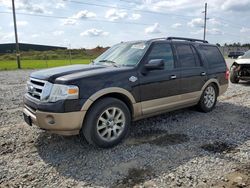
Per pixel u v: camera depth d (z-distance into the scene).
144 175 3.40
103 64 5.07
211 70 6.34
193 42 6.16
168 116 6.09
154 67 4.64
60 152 4.13
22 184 3.21
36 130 5.12
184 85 5.57
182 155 4.00
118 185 3.18
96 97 4.05
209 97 6.45
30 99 4.24
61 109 3.81
